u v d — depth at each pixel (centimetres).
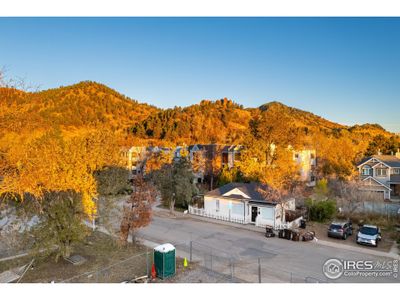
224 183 4162
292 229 2303
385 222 2583
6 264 1731
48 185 1484
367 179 3950
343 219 2781
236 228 2584
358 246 2052
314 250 1970
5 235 1741
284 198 2758
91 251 1956
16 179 1285
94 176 2031
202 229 2545
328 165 5200
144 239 2245
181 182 3173
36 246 1688
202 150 5281
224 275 1556
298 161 4925
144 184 2150
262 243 2138
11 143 1459
